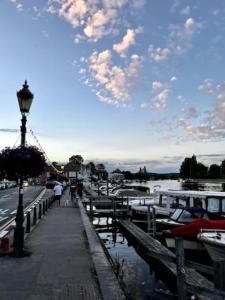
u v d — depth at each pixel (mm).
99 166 127688
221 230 14305
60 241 13430
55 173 107188
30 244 12766
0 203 33938
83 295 7324
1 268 9367
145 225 26266
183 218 18453
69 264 9852
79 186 45781
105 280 8305
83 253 11289
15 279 8391
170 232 15789
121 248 19156
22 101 11203
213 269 6359
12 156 10781
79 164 128125
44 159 11508
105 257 10711
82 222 19406
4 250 11008
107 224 28656
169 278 11891
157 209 24312
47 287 7824
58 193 32781
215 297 5840
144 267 14297
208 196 19578
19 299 7059
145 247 15836
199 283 9406
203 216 18250
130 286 11070
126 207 31266
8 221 20266
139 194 34688
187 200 21734
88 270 9242
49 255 10977
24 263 9914
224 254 11625
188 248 15352
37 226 17812
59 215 23203
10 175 11055
